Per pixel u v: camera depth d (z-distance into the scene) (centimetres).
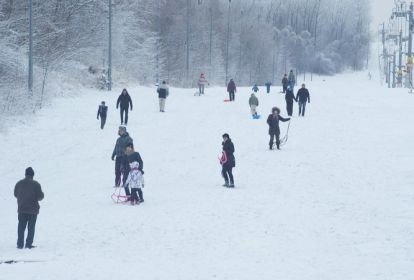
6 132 3794
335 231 1694
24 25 5966
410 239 1577
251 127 3941
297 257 1436
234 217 1905
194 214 1959
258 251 1507
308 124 3969
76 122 4209
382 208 1950
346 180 2427
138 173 2159
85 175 2797
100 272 1317
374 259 1395
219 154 3158
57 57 6297
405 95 6103
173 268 1354
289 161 2866
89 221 1911
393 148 3086
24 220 1639
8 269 1352
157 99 5566
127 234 1734
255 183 2466
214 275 1281
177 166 2898
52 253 1544
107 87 6369
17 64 5166
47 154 3309
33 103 4575
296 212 1947
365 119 4172
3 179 2825
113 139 3638
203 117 4403
